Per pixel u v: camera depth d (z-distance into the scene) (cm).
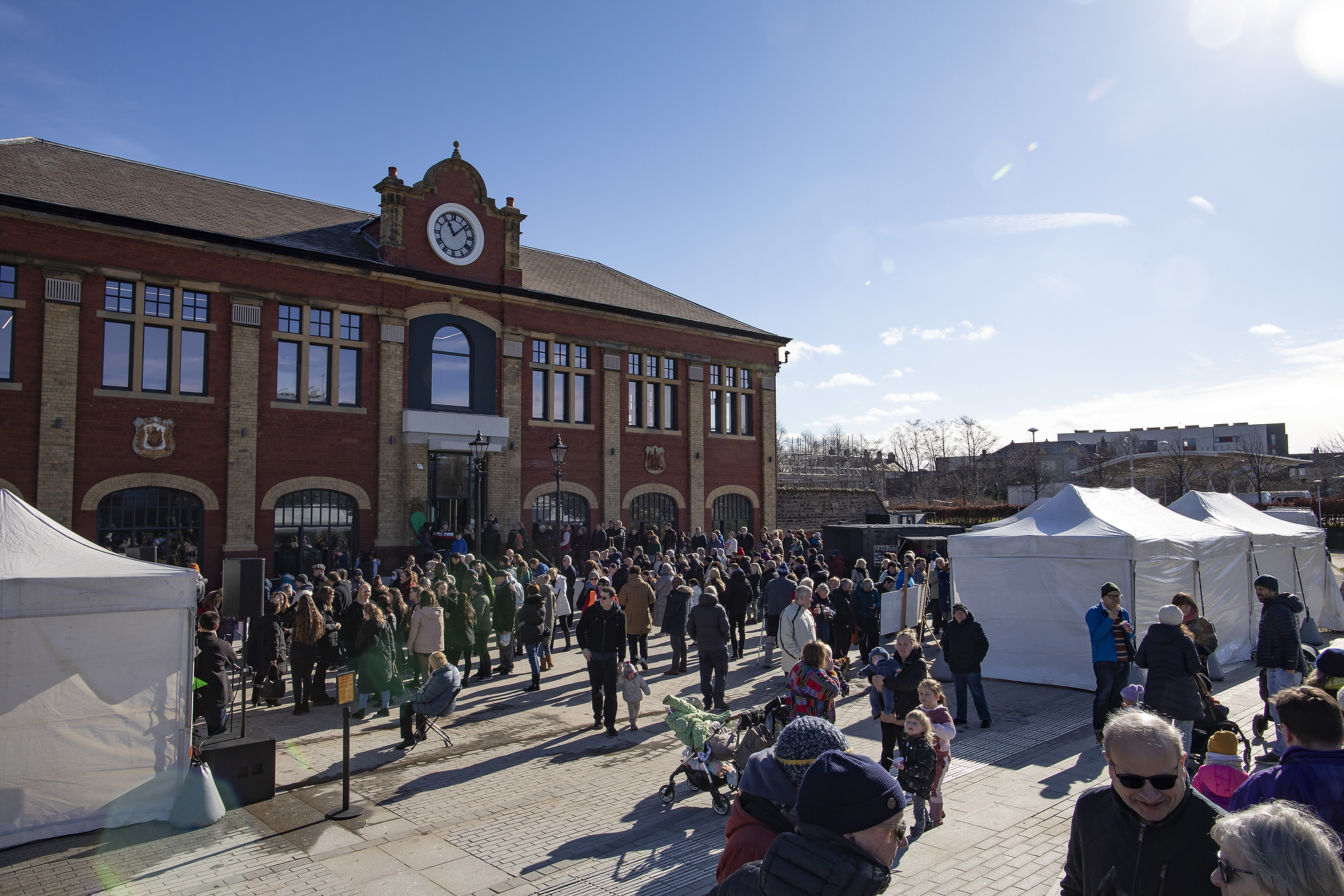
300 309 2162
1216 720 841
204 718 951
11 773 700
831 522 3641
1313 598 1702
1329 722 371
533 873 646
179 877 642
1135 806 287
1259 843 230
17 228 1769
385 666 1157
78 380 1831
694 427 3017
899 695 853
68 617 727
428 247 2403
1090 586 1262
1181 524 1416
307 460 2142
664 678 1399
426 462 2319
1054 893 592
